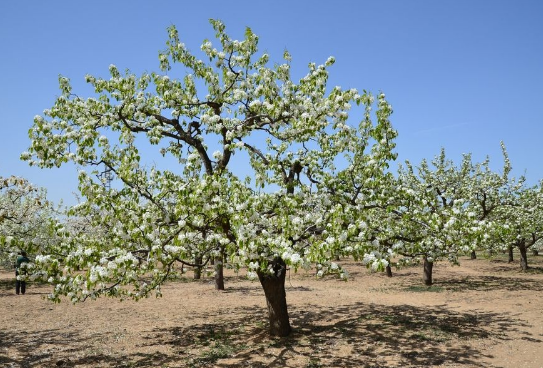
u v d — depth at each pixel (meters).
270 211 9.12
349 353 8.85
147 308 14.84
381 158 10.20
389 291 18.75
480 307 14.12
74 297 8.16
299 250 8.07
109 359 8.73
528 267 29.53
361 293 18.23
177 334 10.87
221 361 8.51
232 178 9.45
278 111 9.80
